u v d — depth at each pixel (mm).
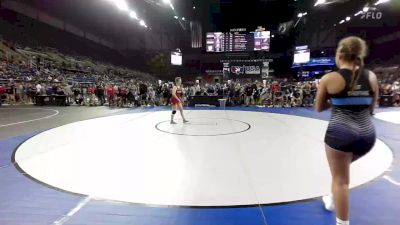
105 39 42031
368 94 2307
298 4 33500
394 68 30500
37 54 27141
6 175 4461
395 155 5695
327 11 34062
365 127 2305
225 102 17250
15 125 9703
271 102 18203
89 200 3529
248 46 31344
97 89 18562
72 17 34469
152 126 9359
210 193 3766
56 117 11961
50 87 19328
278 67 38250
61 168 4820
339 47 2438
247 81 30547
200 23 39812
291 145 6543
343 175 2408
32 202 3465
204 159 5375
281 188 3938
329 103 2488
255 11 36188
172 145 6547
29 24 28500
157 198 3600
